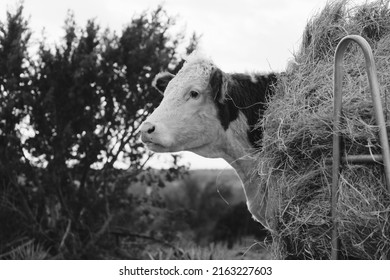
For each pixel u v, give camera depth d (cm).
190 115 440
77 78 764
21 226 773
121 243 837
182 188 1247
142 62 789
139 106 798
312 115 308
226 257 764
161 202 847
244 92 432
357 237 290
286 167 324
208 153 454
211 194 1170
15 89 770
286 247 329
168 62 800
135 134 806
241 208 1074
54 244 780
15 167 767
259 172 349
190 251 769
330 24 363
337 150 291
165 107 443
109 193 807
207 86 441
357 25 357
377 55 331
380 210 281
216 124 442
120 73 804
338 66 293
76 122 791
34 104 764
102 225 802
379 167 283
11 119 777
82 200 781
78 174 801
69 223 762
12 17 782
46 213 792
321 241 305
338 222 293
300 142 314
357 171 289
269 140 337
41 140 780
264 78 436
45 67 784
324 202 303
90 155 779
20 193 779
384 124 269
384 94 292
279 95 373
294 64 375
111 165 796
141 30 816
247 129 435
